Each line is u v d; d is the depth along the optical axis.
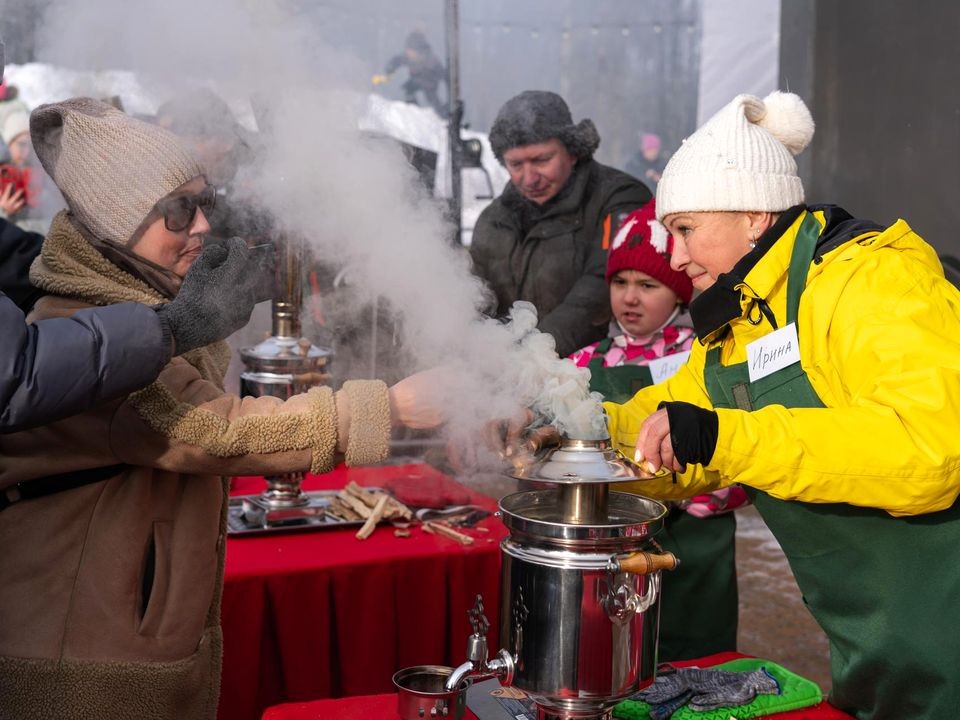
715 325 1.65
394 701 1.51
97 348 1.19
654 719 1.44
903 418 1.33
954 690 1.45
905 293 1.43
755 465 1.34
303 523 2.38
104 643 1.37
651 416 1.38
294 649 2.09
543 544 1.24
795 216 1.58
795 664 3.36
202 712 1.54
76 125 1.33
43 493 1.38
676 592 2.38
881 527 1.50
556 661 1.22
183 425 1.31
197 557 1.46
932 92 3.82
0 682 1.36
